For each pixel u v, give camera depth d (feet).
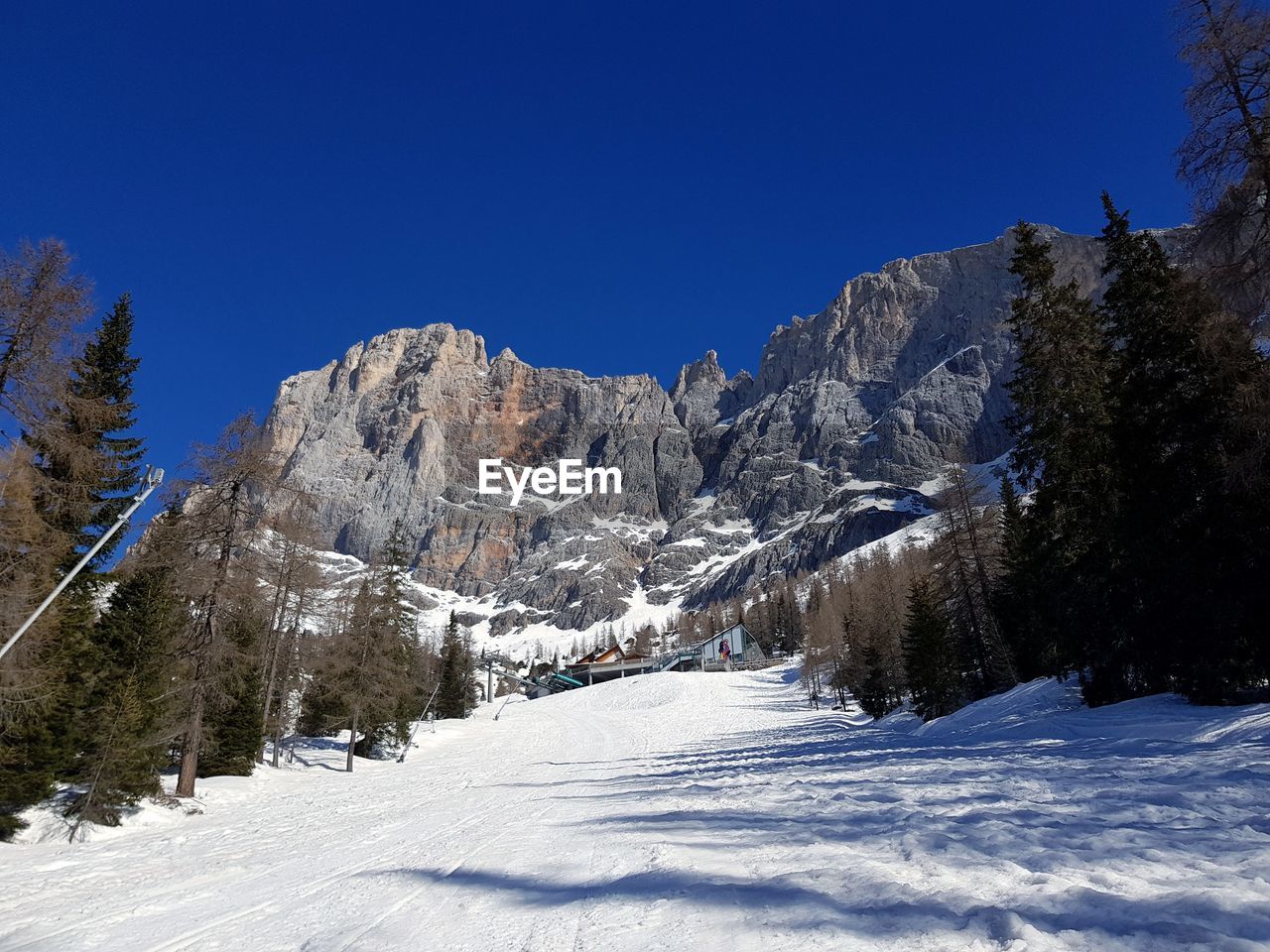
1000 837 21.45
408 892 25.45
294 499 68.80
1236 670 50.16
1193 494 52.49
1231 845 18.02
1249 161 41.14
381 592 118.73
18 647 46.80
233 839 46.21
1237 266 42.29
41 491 47.65
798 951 13.74
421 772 102.06
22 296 43.14
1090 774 32.55
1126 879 16.16
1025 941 12.49
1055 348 73.56
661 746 118.62
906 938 13.70
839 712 179.93
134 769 56.49
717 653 373.81
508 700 377.71
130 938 22.54
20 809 53.67
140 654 62.95
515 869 27.48
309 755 125.08
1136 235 62.75
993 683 113.19
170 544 64.39
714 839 28.09
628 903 19.58
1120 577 61.26
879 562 327.47
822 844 24.31
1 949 22.74
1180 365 54.03
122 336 62.75
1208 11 42.24
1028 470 75.87
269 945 20.22
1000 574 112.78
